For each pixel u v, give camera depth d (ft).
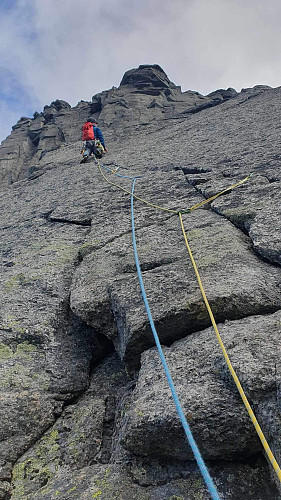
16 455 10.92
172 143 43.11
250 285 12.51
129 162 38.50
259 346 9.94
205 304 11.94
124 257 16.98
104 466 9.96
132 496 8.96
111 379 13.70
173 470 9.44
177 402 8.64
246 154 28.55
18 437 11.28
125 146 51.78
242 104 55.26
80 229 22.93
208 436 8.95
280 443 7.96
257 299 12.05
